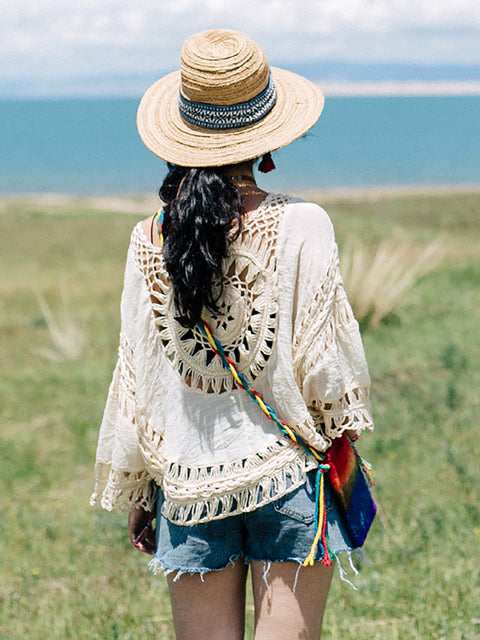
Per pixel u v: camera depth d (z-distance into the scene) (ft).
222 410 6.68
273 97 6.75
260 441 6.63
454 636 10.51
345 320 6.68
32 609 12.74
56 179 191.01
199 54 6.59
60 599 13.06
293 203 6.65
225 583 6.86
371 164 218.38
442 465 16.65
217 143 6.59
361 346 6.71
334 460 6.79
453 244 58.18
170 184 6.91
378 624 11.15
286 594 6.64
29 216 93.50
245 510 6.60
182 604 6.96
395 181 175.73
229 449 6.66
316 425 6.84
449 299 33.71
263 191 6.80
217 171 6.60
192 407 6.75
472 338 26.43
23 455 21.03
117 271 60.49
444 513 14.55
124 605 12.59
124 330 7.09
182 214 6.41
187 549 6.77
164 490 6.94
